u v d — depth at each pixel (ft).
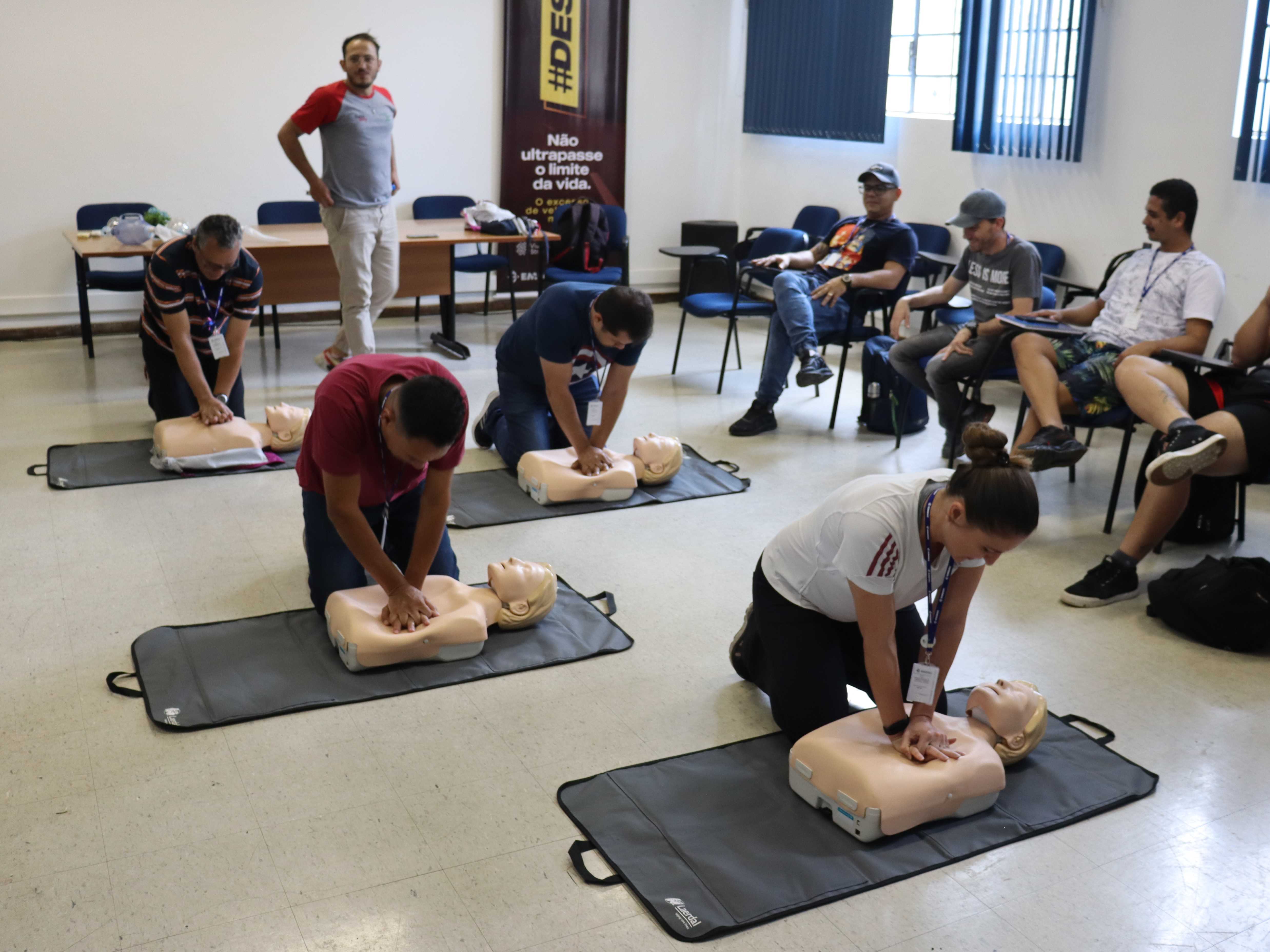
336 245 16.65
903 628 7.59
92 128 19.45
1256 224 14.97
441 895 6.16
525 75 22.70
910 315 21.12
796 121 23.58
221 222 11.89
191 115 20.06
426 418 6.73
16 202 19.25
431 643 8.50
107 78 19.33
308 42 20.61
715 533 11.77
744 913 6.05
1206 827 6.99
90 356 18.57
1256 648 9.35
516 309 23.73
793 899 6.17
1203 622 9.40
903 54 21.09
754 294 23.62
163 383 13.70
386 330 21.34
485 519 11.78
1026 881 6.42
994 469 5.74
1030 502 5.65
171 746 7.48
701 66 24.63
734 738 7.86
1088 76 17.01
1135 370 11.20
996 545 5.79
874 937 5.95
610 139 24.02
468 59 22.18
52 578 10.03
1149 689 8.73
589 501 12.37
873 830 6.57
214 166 20.45
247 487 12.50
